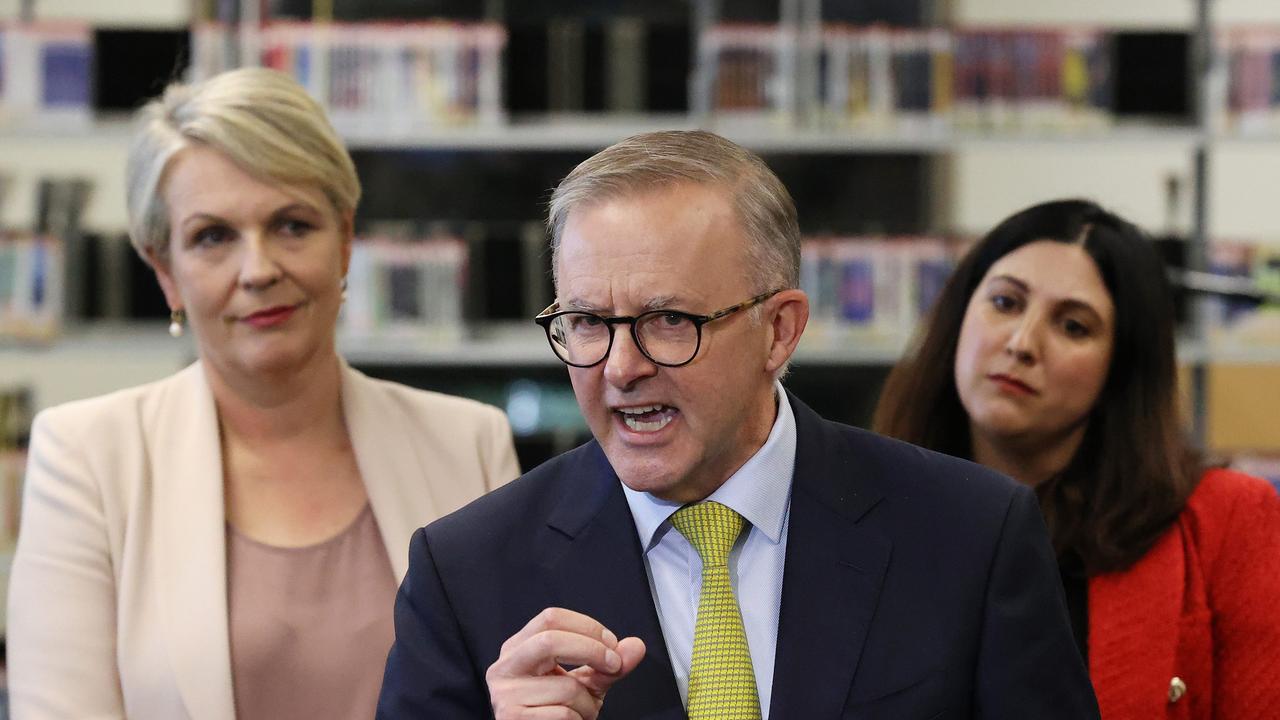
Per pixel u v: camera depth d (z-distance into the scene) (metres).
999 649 1.60
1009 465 2.38
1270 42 4.99
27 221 5.74
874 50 4.96
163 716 2.02
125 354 4.84
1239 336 5.01
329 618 2.12
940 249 5.01
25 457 4.61
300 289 2.12
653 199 1.53
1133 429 2.28
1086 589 2.22
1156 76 5.10
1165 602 2.15
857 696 1.58
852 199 5.57
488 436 2.36
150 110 2.14
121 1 5.84
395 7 5.36
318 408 2.25
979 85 4.97
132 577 2.07
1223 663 2.17
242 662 2.07
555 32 5.04
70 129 4.83
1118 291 2.29
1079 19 5.76
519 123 5.04
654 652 1.61
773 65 4.98
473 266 5.03
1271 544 2.20
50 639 2.02
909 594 1.63
